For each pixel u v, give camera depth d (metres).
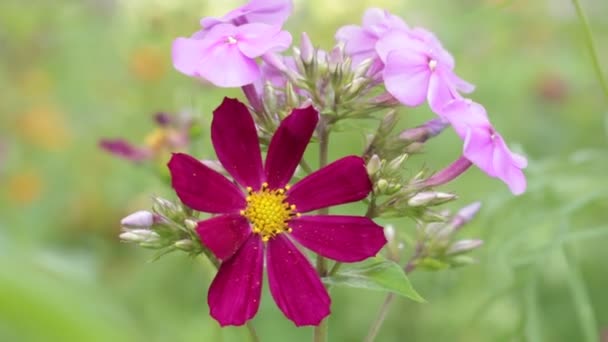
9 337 0.47
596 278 1.03
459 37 1.35
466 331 0.95
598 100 1.34
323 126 0.61
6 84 1.43
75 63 1.46
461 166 0.61
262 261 0.57
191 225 0.60
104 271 1.04
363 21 0.63
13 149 1.32
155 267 1.04
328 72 0.61
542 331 0.95
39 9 1.45
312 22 1.26
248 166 0.58
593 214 0.98
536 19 1.38
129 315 0.48
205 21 0.60
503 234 0.84
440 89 0.58
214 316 0.55
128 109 1.28
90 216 1.15
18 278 0.47
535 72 1.36
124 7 1.33
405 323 0.99
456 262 0.66
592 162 0.90
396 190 0.60
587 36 0.72
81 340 0.47
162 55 1.24
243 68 0.57
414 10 1.40
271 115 0.61
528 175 0.84
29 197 1.20
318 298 0.56
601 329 1.00
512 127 1.30
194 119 0.89
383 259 0.62
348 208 1.04
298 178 0.62
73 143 1.31
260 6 0.60
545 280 0.99
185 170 0.57
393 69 0.57
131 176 1.19
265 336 0.98
